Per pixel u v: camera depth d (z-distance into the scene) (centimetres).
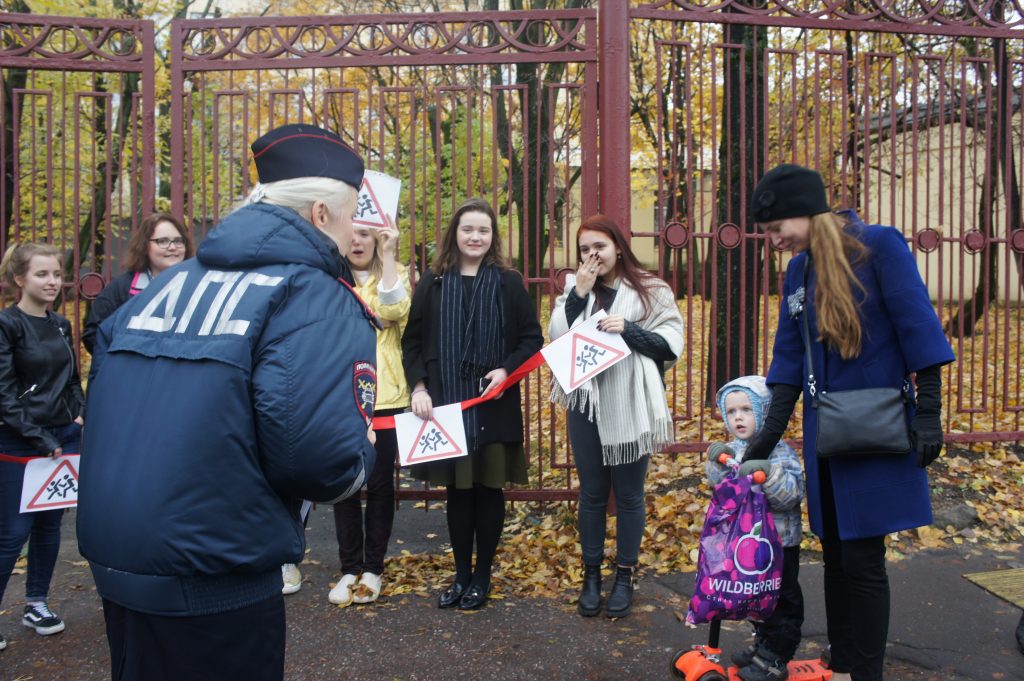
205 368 161
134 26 452
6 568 333
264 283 169
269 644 174
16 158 454
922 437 250
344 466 163
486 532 369
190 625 162
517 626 349
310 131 190
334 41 441
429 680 306
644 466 362
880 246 257
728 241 454
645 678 304
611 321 346
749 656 297
